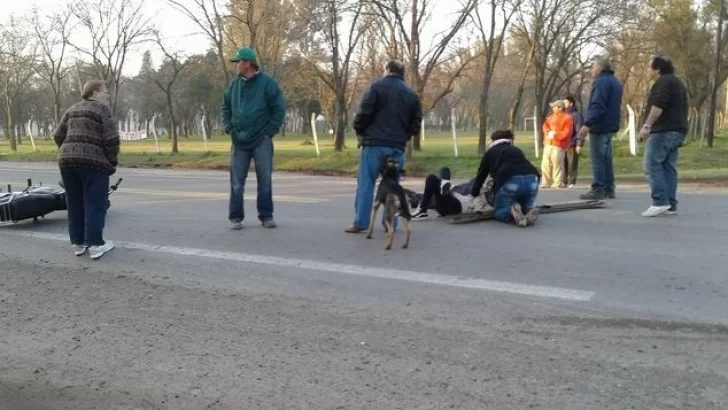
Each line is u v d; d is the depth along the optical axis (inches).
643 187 512.1
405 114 309.3
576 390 148.6
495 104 2381.9
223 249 291.9
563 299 210.2
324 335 185.5
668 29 1280.8
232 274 249.3
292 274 247.4
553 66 1406.3
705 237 296.4
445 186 363.6
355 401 147.1
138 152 1378.0
